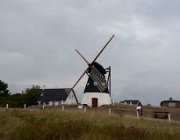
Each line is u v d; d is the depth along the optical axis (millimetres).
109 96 65375
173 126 34000
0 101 74250
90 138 24797
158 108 63750
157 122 36281
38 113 38250
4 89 89875
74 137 25500
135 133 25641
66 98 96500
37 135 25641
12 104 72188
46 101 96062
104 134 25375
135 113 51312
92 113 37656
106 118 34688
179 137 25609
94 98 64125
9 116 36719
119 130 26031
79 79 67750
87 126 28078
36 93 90688
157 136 25906
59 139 25172
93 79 65125
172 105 85938
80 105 62469
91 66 65750
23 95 88125
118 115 38844
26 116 36375
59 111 38844
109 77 66375
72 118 33969
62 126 27438
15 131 28469
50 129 26516
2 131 29797
